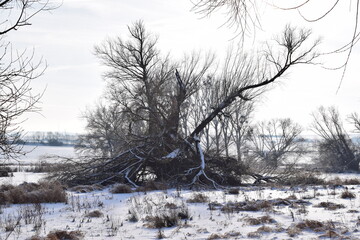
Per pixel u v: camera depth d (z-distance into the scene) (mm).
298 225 11070
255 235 9938
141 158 28875
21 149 5883
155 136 29547
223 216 13562
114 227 11820
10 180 32188
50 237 10008
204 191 24172
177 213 13422
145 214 14297
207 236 10281
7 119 5789
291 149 67438
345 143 68000
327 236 9617
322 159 69750
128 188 23453
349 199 17625
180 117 31344
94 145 50406
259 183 30953
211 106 32031
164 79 32406
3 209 16062
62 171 29047
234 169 30297
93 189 25359
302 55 25328
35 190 20562
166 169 30094
